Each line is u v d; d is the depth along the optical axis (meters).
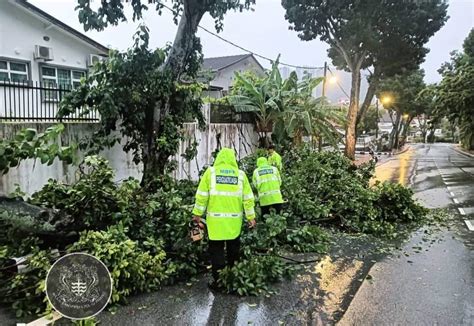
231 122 13.75
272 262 5.30
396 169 23.66
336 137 16.69
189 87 8.86
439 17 22.70
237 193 4.93
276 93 14.30
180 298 4.59
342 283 5.23
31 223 4.95
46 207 5.62
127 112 7.99
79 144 7.58
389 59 24.19
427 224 8.91
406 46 23.34
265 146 14.55
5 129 6.42
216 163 5.00
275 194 7.34
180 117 9.00
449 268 5.87
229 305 4.45
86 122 7.99
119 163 8.80
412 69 25.45
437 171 22.45
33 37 14.94
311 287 5.07
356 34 22.11
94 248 4.44
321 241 7.02
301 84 15.42
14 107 7.35
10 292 4.20
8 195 5.94
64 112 7.31
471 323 4.12
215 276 4.95
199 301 4.53
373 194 8.94
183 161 10.80
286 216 7.22
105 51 17.62
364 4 21.45
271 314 4.26
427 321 4.15
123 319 4.03
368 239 7.51
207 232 5.25
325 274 5.57
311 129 14.48
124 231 4.96
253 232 6.19
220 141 12.66
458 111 29.70
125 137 8.89
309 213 8.12
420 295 4.84
